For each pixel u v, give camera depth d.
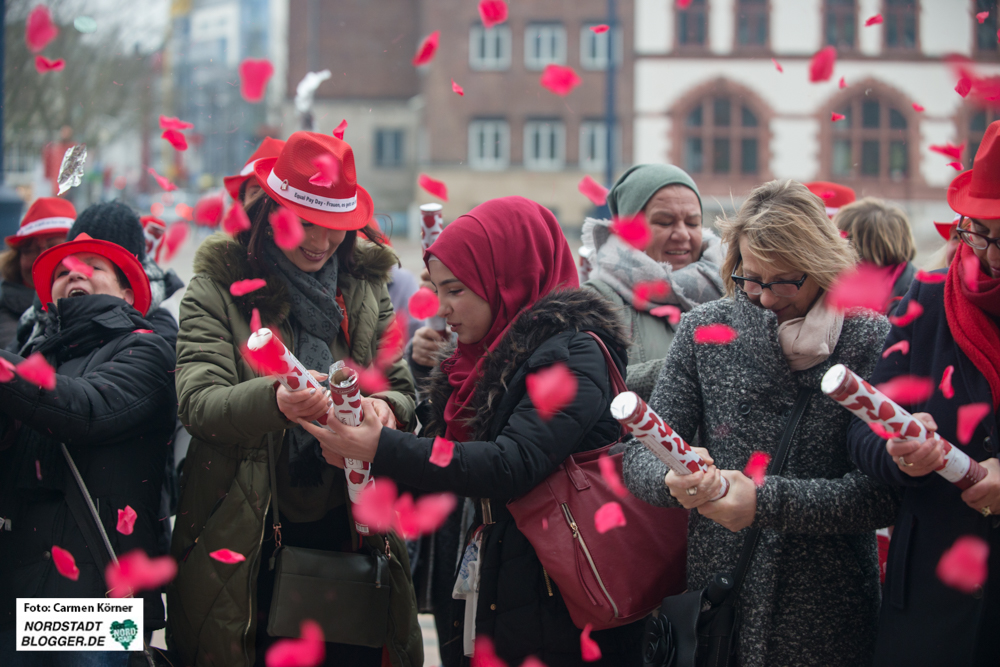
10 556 2.09
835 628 1.80
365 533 2.06
